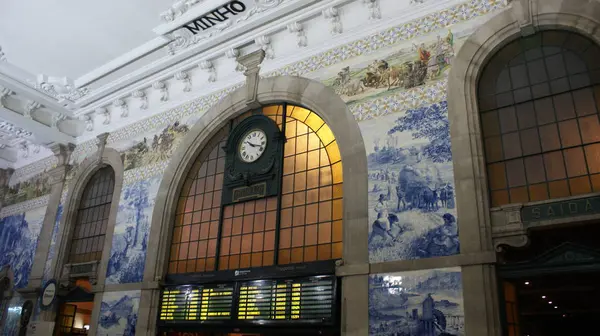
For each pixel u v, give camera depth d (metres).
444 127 9.48
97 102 16.72
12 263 17.55
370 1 11.41
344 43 11.74
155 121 15.16
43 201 17.70
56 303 15.02
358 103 10.87
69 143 17.55
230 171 12.77
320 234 10.62
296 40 12.70
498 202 8.76
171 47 14.28
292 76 12.37
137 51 14.58
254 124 12.85
